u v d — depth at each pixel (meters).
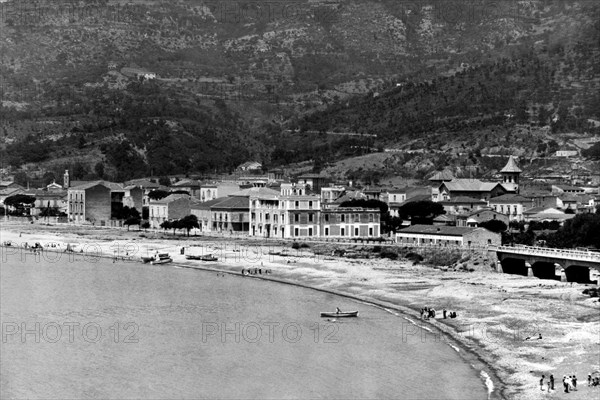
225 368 162.50
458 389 144.75
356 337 183.12
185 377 157.75
